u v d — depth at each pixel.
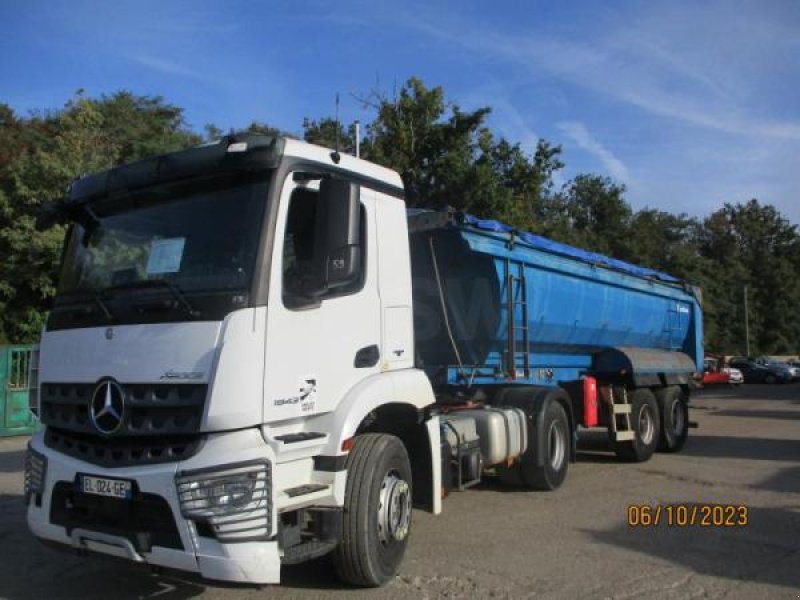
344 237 4.49
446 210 7.60
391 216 5.73
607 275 11.05
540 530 7.13
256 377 4.26
